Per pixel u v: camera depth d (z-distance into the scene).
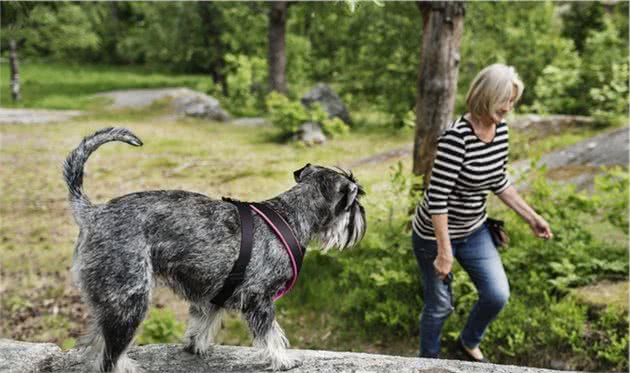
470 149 3.49
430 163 6.36
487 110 3.42
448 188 3.54
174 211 2.79
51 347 3.36
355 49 18.66
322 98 16.91
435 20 6.09
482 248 3.89
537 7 16.06
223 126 18.11
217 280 2.84
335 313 5.89
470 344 4.31
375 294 5.71
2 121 18.17
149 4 25.19
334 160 12.53
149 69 37.69
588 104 13.35
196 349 3.26
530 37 15.42
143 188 10.84
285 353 3.06
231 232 2.84
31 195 10.70
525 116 12.43
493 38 15.45
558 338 4.88
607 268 5.46
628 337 4.63
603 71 13.53
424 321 4.14
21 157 13.57
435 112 6.26
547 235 3.98
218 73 24.47
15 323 6.24
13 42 21.39
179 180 11.34
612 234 6.37
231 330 5.86
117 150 14.21
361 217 3.37
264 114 19.89
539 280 5.41
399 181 6.19
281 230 2.93
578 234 5.88
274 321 3.01
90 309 2.74
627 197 5.70
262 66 21.22
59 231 8.93
